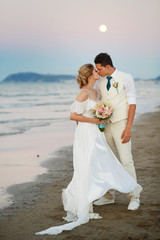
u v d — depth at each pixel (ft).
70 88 207.31
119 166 11.26
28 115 52.37
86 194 10.74
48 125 38.73
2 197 13.32
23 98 109.09
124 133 11.34
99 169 11.04
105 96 11.69
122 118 11.49
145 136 28.07
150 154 20.71
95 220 10.57
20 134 31.71
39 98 108.88
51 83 270.46
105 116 10.98
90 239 9.18
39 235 9.55
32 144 26.03
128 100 11.44
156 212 11.12
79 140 11.36
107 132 11.89
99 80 11.95
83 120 11.21
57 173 17.04
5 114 54.49
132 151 21.74
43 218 10.98
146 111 58.03
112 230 9.74
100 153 11.15
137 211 11.27
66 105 76.13
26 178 16.17
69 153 22.20
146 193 13.20
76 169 11.21
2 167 18.44
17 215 11.30
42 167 18.39
